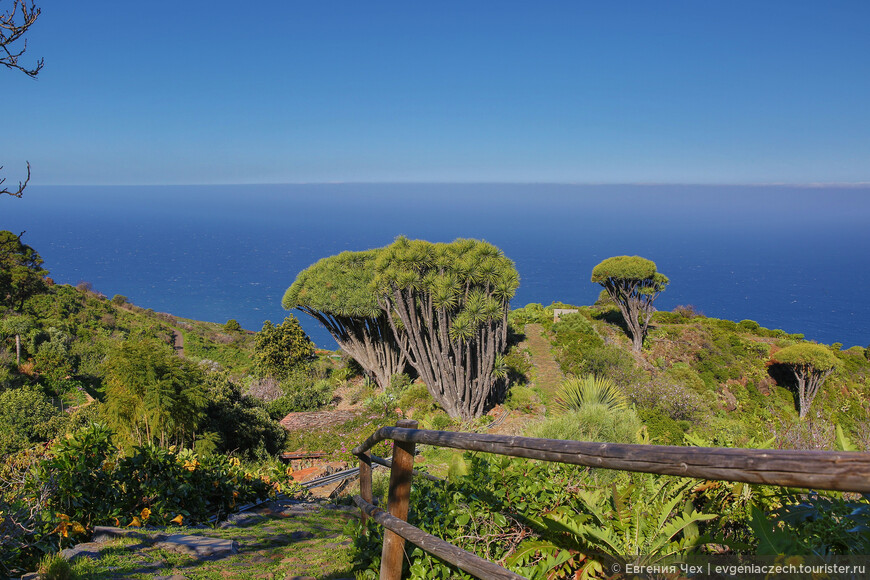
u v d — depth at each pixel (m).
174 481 5.68
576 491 3.07
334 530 5.69
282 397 26.38
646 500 2.95
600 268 31.42
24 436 21.08
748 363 29.42
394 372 26.83
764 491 3.07
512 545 2.72
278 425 20.73
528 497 2.88
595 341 28.53
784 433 6.18
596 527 2.65
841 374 28.19
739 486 3.10
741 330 35.84
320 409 25.94
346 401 27.27
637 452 1.21
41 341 37.12
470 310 20.00
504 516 2.80
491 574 1.79
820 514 2.37
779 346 31.62
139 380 15.58
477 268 20.72
